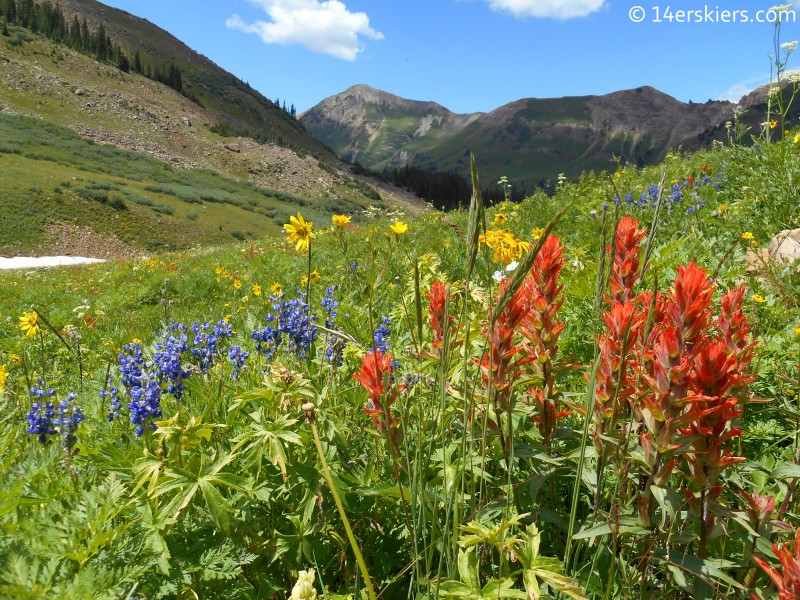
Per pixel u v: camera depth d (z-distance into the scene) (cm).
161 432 226
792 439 282
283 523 241
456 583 173
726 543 206
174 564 210
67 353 668
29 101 15475
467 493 233
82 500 214
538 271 219
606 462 191
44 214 8244
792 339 359
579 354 366
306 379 275
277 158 18125
